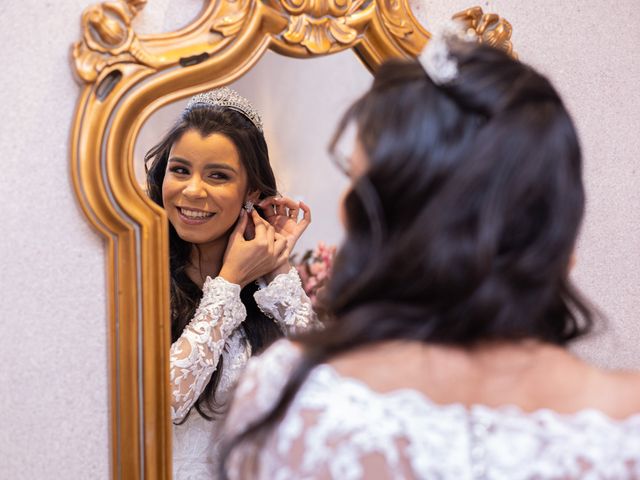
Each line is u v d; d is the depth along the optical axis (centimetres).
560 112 81
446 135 78
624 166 194
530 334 80
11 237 136
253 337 167
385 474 74
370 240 82
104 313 144
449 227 76
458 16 171
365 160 82
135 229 143
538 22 183
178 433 157
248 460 81
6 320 136
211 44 147
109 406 144
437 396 78
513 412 78
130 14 140
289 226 170
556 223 78
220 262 162
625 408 80
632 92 195
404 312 79
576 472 75
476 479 74
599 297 192
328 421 76
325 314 96
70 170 140
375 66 164
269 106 162
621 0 192
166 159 152
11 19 136
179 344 156
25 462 138
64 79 139
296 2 154
